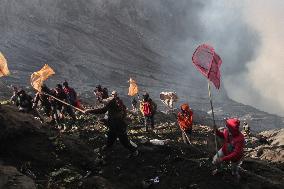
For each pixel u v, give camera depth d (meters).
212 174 9.47
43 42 56.72
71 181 8.98
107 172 9.84
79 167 9.89
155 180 9.46
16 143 9.84
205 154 11.66
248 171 10.31
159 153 10.80
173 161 10.19
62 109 15.74
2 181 7.66
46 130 10.96
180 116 14.70
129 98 49.44
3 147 9.58
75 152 10.22
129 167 10.06
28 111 14.87
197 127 22.70
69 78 53.38
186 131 14.69
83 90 49.22
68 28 61.59
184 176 9.53
